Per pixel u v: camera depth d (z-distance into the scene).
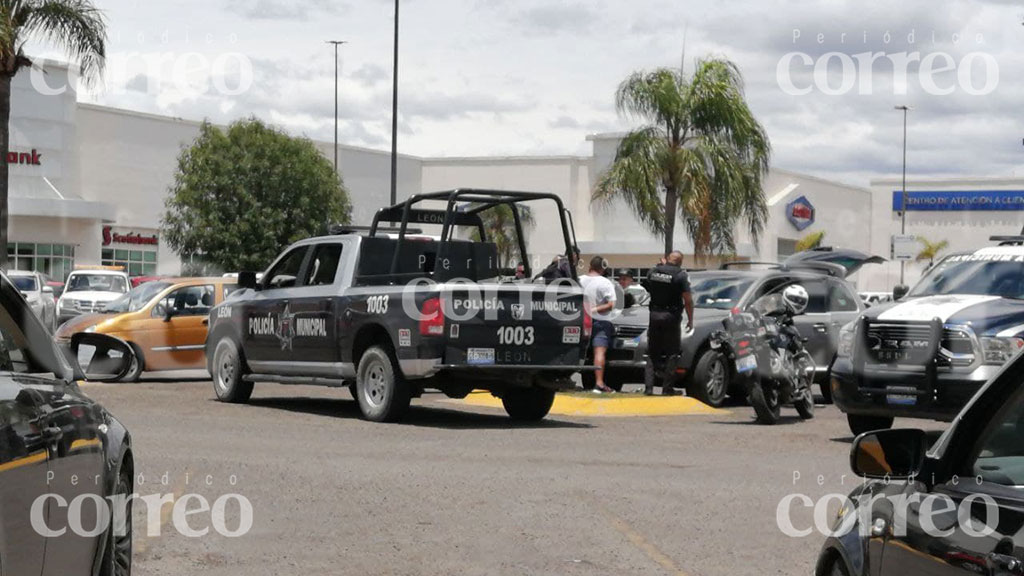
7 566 4.25
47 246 65.19
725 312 18.64
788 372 15.69
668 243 35.06
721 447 13.07
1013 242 15.19
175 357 21.67
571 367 14.92
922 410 12.94
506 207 72.94
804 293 16.19
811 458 12.27
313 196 61.56
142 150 72.25
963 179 79.69
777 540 8.22
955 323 12.88
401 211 16.55
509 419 15.78
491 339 14.51
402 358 14.48
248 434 13.33
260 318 16.66
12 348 5.26
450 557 7.62
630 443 13.27
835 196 84.88
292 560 7.49
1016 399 3.81
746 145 34.88
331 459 11.51
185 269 60.88
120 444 5.96
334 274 15.77
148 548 7.75
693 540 8.20
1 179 31.06
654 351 17.52
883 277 81.62
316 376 15.95
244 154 60.31
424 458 11.73
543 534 8.32
